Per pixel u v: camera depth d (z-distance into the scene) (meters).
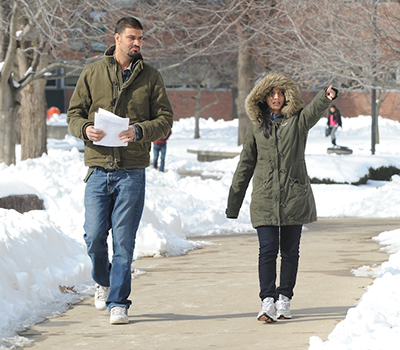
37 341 16.64
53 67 58.16
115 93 18.41
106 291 19.69
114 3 54.44
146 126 17.80
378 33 61.81
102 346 16.08
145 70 18.66
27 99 75.81
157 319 18.81
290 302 20.38
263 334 16.67
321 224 45.56
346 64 64.44
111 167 18.03
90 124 17.83
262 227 18.27
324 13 65.00
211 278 25.25
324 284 22.98
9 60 56.06
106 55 18.58
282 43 69.38
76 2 54.34
